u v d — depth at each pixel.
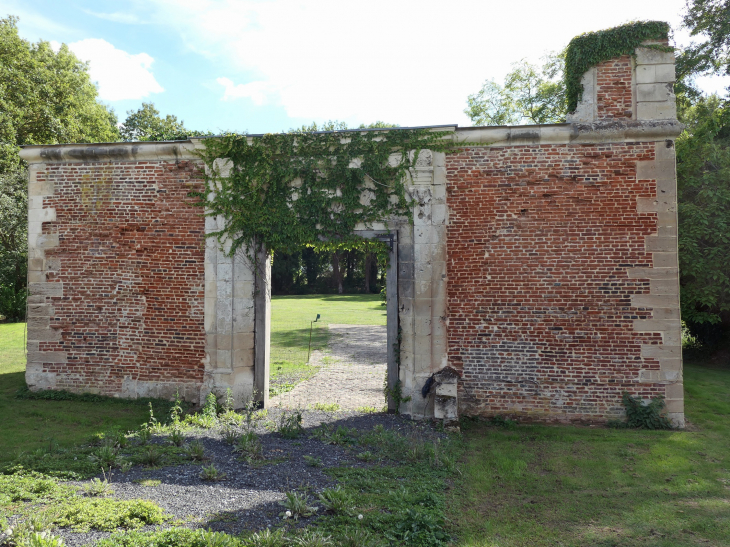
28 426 7.80
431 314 8.57
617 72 8.36
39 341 9.71
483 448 7.15
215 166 9.11
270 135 8.91
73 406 8.98
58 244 9.68
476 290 8.55
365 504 4.89
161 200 9.38
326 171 8.86
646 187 8.20
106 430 7.62
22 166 22.73
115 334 9.48
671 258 8.12
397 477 5.84
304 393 10.83
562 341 8.36
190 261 9.25
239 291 9.03
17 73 22.03
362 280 52.22
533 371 8.41
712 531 4.80
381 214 8.70
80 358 9.59
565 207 8.39
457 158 8.62
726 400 9.92
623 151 8.28
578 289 8.34
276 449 6.61
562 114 25.20
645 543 4.56
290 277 50.50
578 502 5.43
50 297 9.69
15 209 21.78
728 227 12.07
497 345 8.51
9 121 21.27
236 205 9.05
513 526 4.83
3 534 3.86
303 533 4.19
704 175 12.64
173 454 6.21
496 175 8.54
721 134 13.66
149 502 4.60
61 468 5.62
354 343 18.33
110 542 3.85
